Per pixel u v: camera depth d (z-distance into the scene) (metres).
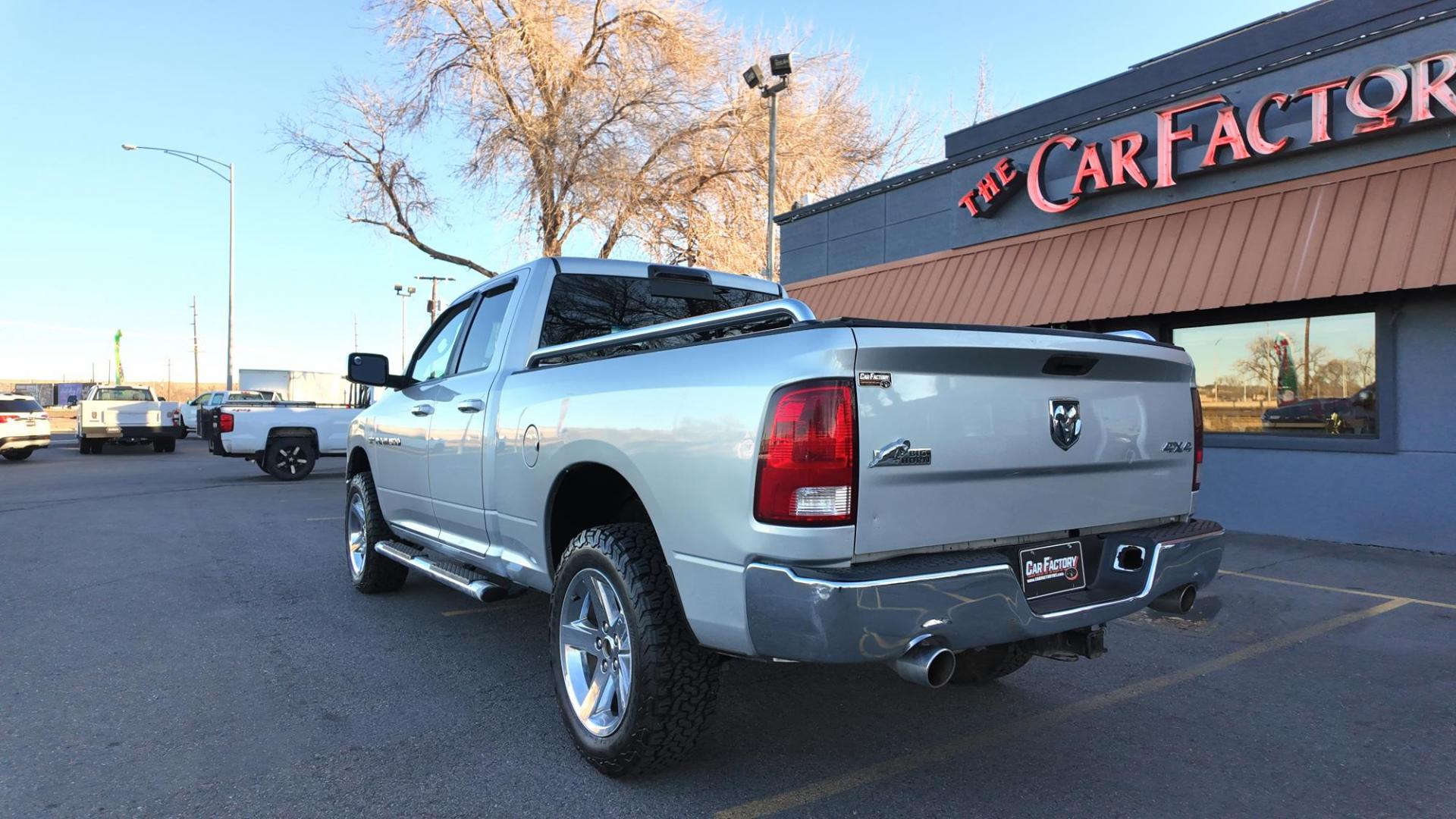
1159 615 5.70
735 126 21.83
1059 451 3.07
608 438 3.23
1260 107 8.27
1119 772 3.36
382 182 21.19
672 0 20.66
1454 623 5.42
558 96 20.25
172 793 3.13
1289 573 6.85
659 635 3.01
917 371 2.70
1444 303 7.48
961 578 2.63
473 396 4.43
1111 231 9.76
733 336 2.87
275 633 5.22
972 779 3.29
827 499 2.52
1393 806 3.09
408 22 19.52
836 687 4.32
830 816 2.98
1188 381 3.67
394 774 3.29
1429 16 7.38
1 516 10.55
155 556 7.80
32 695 4.14
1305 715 3.96
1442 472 7.51
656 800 3.09
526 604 6.00
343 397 37.81
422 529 5.23
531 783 3.23
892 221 12.85
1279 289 7.90
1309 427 8.53
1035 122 10.77
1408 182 7.46
